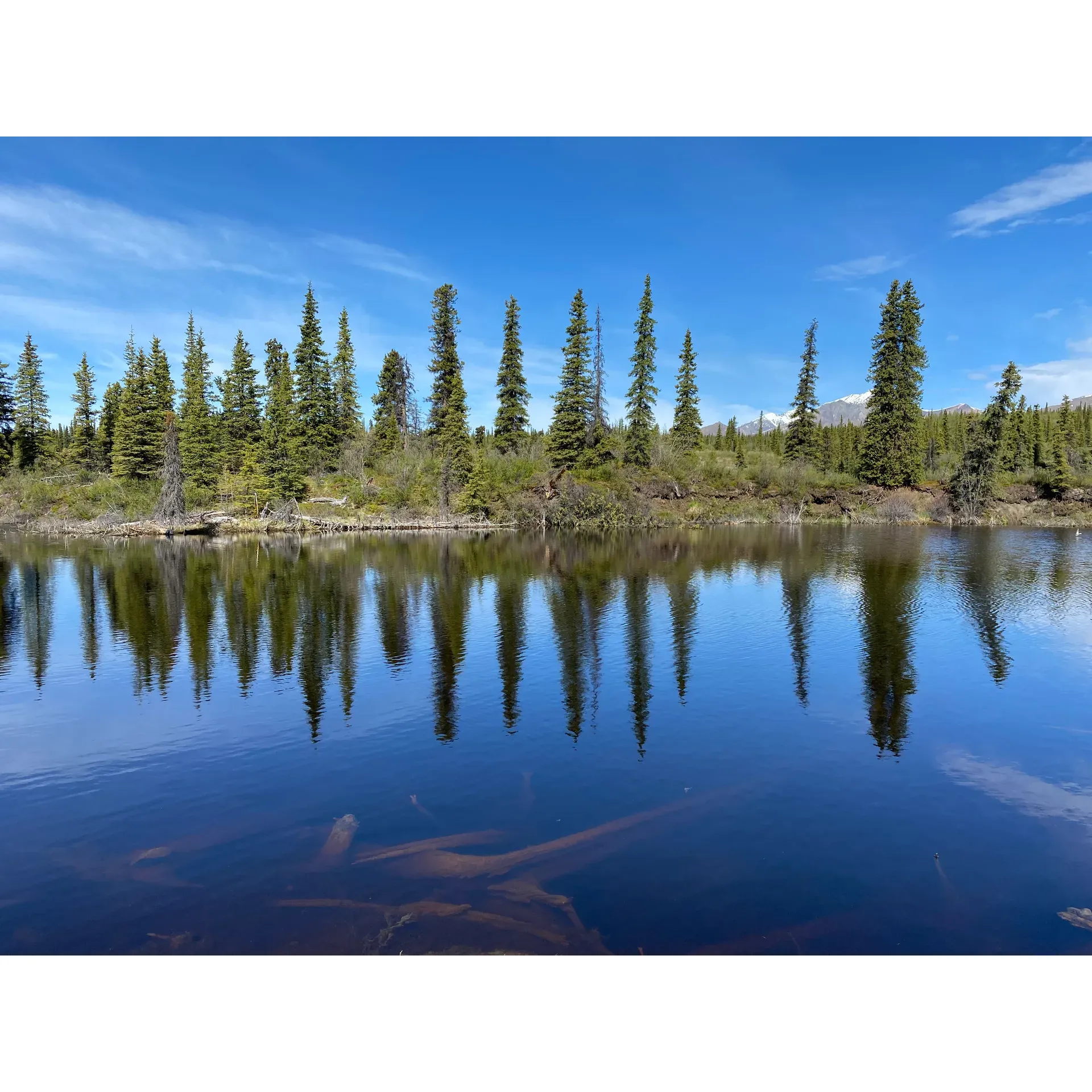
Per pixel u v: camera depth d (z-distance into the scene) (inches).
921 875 251.4
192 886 248.5
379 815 306.7
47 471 2541.8
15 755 384.8
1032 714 434.9
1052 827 289.9
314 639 640.4
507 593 875.4
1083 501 2178.9
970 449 2176.4
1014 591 871.7
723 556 1277.1
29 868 264.5
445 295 2365.9
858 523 2258.9
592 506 2097.7
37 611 782.5
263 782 345.7
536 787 333.7
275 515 2027.6
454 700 469.1
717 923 221.3
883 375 2332.7
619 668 540.4
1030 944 212.1
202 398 2481.5
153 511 1991.9
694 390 2566.4
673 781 338.6
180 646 624.1
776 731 406.9
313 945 211.2
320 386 2454.5
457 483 2203.5
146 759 377.7
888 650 586.9
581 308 2242.9
